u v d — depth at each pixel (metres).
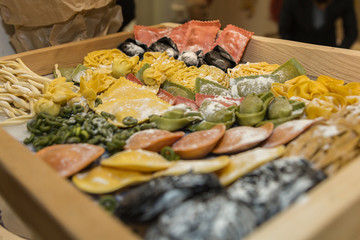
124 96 0.62
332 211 0.31
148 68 0.67
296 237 0.28
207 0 1.36
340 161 0.42
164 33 0.88
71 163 0.43
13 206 0.41
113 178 0.42
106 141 0.50
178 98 0.63
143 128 0.53
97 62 0.77
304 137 0.46
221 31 0.84
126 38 0.87
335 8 0.95
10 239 0.58
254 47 0.78
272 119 0.54
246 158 0.43
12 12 0.77
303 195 0.33
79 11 0.78
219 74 0.70
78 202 0.33
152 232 0.33
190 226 0.32
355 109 0.50
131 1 1.01
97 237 0.30
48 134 0.54
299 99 0.57
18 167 0.38
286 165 0.39
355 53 0.64
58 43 0.81
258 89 0.63
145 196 0.36
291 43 0.73
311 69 0.70
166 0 1.40
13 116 0.60
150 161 0.43
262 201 0.35
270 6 1.18
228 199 0.35
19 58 0.71
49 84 0.61
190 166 0.42
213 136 0.47
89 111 0.61
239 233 0.32
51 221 0.33
